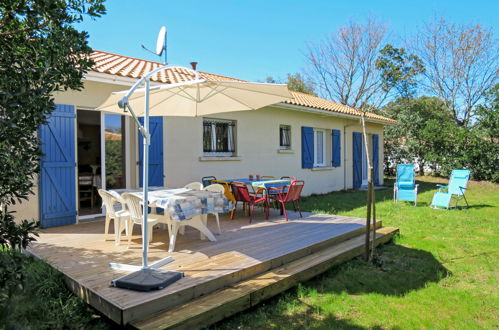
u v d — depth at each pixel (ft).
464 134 50.83
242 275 11.94
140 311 9.02
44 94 7.25
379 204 32.17
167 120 25.04
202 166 27.66
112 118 24.80
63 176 19.57
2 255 6.97
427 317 10.61
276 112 34.58
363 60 62.75
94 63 8.53
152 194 15.51
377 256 15.99
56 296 10.64
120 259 13.00
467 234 20.77
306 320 10.37
